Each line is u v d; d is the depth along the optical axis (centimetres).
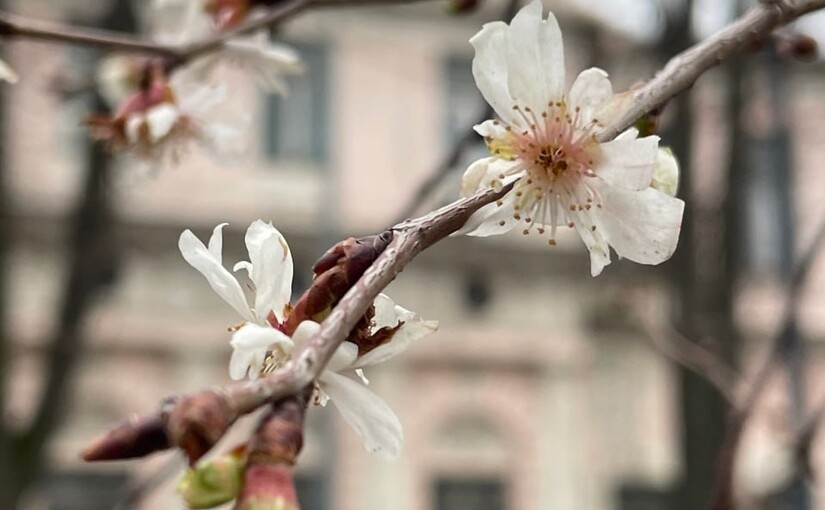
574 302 1131
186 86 241
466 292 1121
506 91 127
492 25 127
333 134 1029
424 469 1078
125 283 1020
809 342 1089
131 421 88
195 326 1040
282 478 87
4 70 206
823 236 284
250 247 114
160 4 248
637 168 122
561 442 1120
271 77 247
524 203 126
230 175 1053
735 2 428
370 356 112
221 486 90
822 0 134
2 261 462
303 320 108
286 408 90
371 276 101
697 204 471
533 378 1128
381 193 1083
